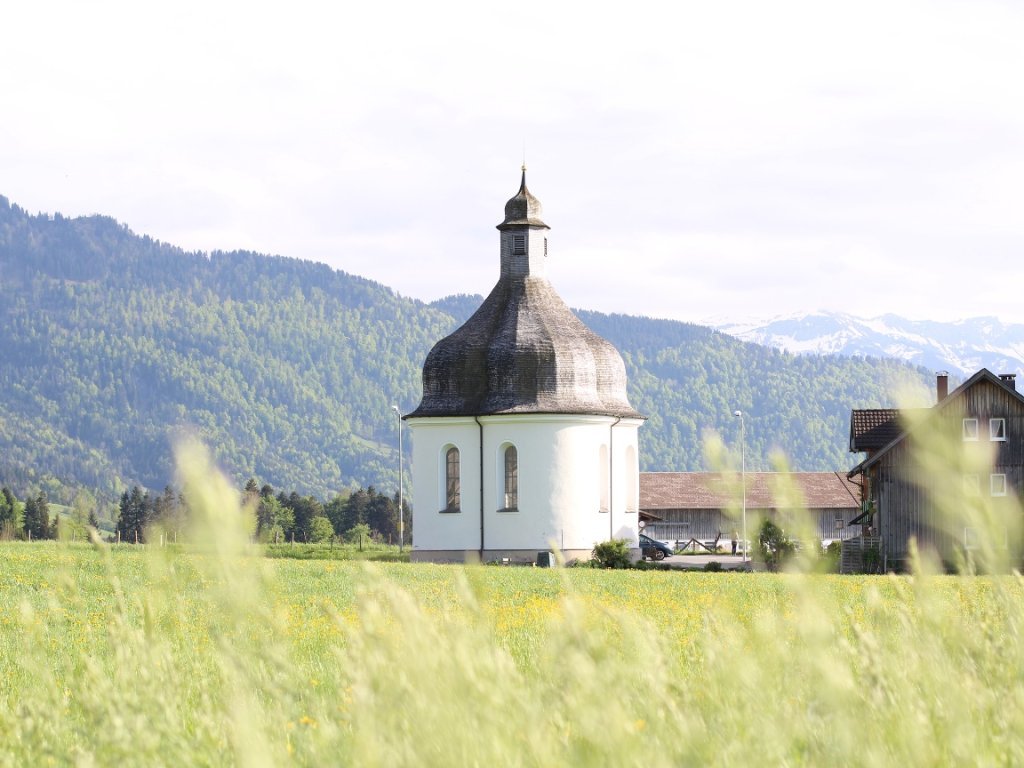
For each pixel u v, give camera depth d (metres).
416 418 136.75
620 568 125.62
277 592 10.74
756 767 9.82
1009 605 11.09
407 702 9.39
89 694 12.55
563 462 133.75
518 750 9.16
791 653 10.73
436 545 135.88
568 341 137.50
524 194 141.75
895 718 10.06
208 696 13.84
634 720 10.27
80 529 13.60
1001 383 125.94
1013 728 9.93
